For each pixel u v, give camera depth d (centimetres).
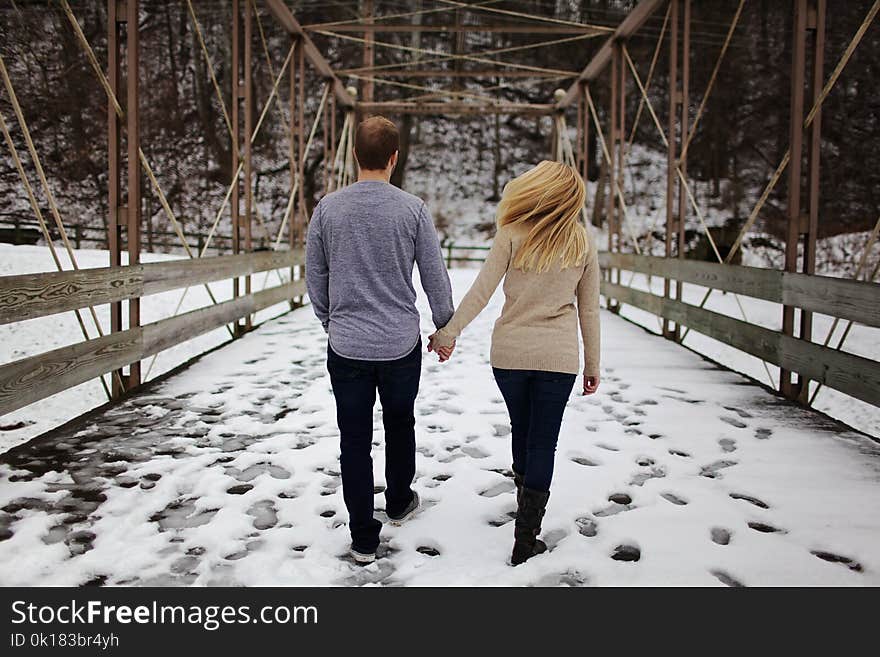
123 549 277
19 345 1212
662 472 368
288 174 3112
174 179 2994
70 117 2555
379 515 313
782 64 2648
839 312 453
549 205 269
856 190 2273
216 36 3127
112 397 515
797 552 276
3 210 2611
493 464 376
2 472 358
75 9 2478
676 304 786
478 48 3434
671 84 820
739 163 2952
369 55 1598
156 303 1434
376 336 263
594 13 3028
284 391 539
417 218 266
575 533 293
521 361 271
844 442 418
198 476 356
